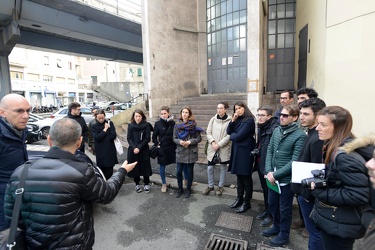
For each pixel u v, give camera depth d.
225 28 8.91
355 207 1.50
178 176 3.98
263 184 3.16
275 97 8.08
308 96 2.99
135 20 14.74
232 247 2.63
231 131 3.46
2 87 13.25
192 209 3.56
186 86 9.33
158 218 3.33
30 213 1.43
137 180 4.27
